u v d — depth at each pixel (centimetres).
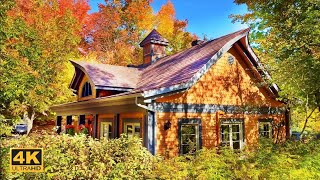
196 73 1009
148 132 927
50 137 599
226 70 1167
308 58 867
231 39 1138
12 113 1073
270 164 512
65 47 1568
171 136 978
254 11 1133
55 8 1805
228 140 1127
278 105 1301
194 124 1041
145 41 1789
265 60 1128
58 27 1584
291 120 1392
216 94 1119
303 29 880
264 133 1245
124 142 607
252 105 1169
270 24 1023
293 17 929
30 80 926
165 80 1110
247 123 1191
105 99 1103
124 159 580
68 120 1764
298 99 1130
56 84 1483
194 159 571
